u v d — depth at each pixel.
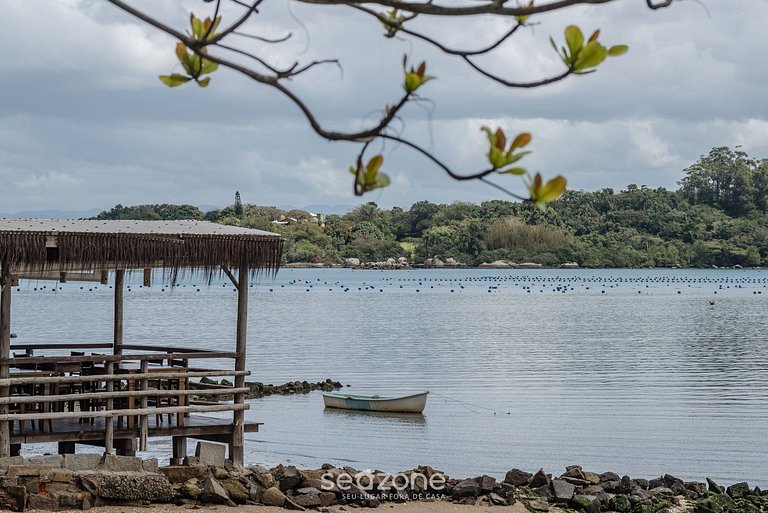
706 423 32.75
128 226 18.56
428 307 106.81
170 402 19.06
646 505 19.75
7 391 16.67
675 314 95.12
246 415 33.94
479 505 19.80
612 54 4.14
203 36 4.60
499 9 4.13
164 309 98.75
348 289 148.50
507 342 64.81
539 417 33.97
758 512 19.94
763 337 68.62
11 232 16.38
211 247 18.30
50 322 78.94
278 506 18.47
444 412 35.09
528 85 4.30
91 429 17.70
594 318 89.56
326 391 40.69
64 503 16.70
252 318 88.44
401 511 19.06
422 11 4.16
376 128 4.12
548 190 3.93
